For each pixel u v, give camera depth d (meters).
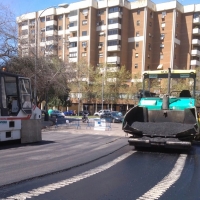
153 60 60.16
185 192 5.36
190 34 59.56
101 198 4.91
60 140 13.36
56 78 28.25
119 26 59.38
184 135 9.23
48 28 67.44
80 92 56.00
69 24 64.19
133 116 10.55
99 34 61.59
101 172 6.82
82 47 62.03
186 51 59.97
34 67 23.53
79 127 23.27
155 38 60.06
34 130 12.37
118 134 17.52
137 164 7.86
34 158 8.42
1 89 10.70
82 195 5.06
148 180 6.18
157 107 10.66
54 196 4.98
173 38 58.12
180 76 11.29
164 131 9.55
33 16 65.88
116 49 59.06
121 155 9.25
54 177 6.25
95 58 62.03
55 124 25.45
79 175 6.48
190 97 10.96
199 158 8.90
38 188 5.41
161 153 9.73
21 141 11.70
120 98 56.25
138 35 59.47
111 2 59.75
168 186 5.74
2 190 5.25
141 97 11.55
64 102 48.22
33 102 12.49
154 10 59.84
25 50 23.05
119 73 55.84
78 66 53.66
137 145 9.66
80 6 62.12
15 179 5.99
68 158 8.51
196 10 58.91
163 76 11.52
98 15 61.81
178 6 58.72
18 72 21.86
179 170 7.22
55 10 67.19
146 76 11.76
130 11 60.59
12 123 11.16
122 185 5.75
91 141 13.11
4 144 11.44
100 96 57.19
